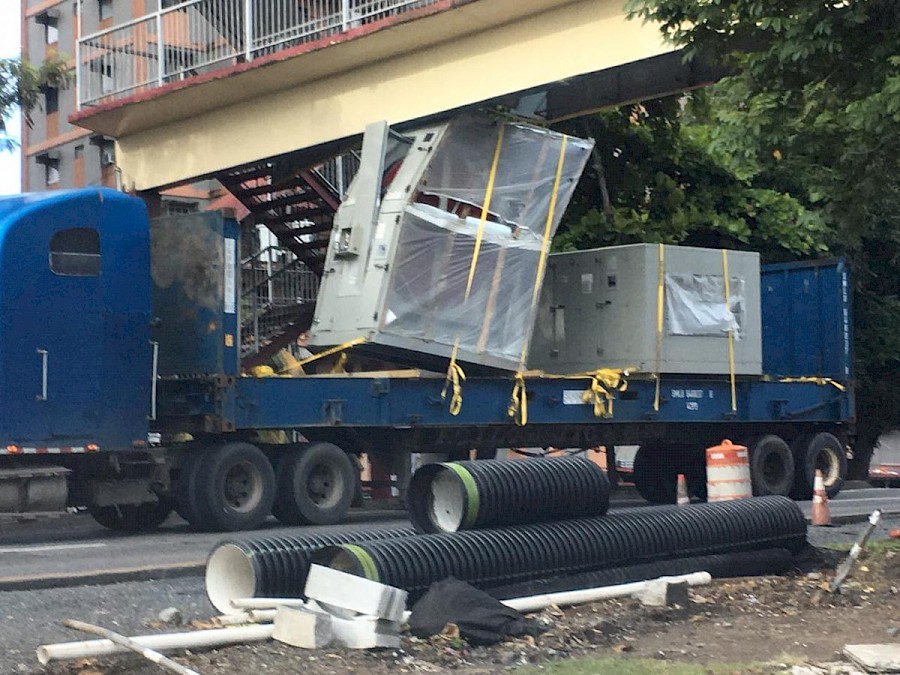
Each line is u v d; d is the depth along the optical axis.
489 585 9.23
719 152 12.90
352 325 16.86
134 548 14.01
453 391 17.80
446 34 17.78
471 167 17.69
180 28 21.64
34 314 14.72
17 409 14.55
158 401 16.66
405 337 16.83
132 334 15.63
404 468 18.22
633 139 24.30
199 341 16.27
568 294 20.41
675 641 8.23
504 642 8.18
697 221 24.08
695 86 17.81
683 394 20.06
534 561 9.53
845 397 22.30
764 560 11.29
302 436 18.16
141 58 21.73
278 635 8.02
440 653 7.84
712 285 20.31
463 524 9.66
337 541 9.34
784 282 23.06
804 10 10.96
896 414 30.25
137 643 7.21
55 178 46.34
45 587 10.80
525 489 9.98
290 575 8.91
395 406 17.34
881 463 30.84
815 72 11.48
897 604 9.35
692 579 10.26
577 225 23.31
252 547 8.93
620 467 26.39
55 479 14.86
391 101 18.61
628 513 10.80
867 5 10.88
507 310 17.97
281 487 16.84
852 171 12.08
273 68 19.02
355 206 17.17
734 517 11.27
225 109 20.75
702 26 11.77
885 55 11.04
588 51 16.72
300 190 22.38
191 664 7.47
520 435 19.17
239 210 22.86
